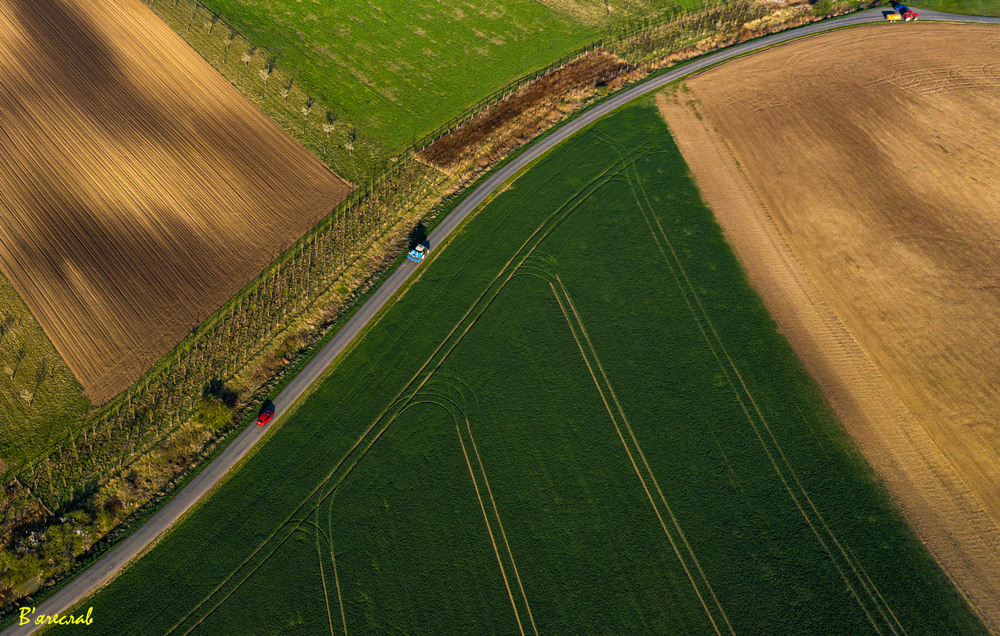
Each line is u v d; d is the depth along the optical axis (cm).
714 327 4912
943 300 4988
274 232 5588
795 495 4028
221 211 5700
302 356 4775
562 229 5612
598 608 3662
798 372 4625
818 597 3625
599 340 4862
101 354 4709
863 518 3906
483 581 3775
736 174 6047
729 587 3700
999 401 4397
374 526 3966
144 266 5259
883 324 4872
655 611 3644
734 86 7000
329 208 5825
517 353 4794
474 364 4731
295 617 3638
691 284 5194
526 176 6088
